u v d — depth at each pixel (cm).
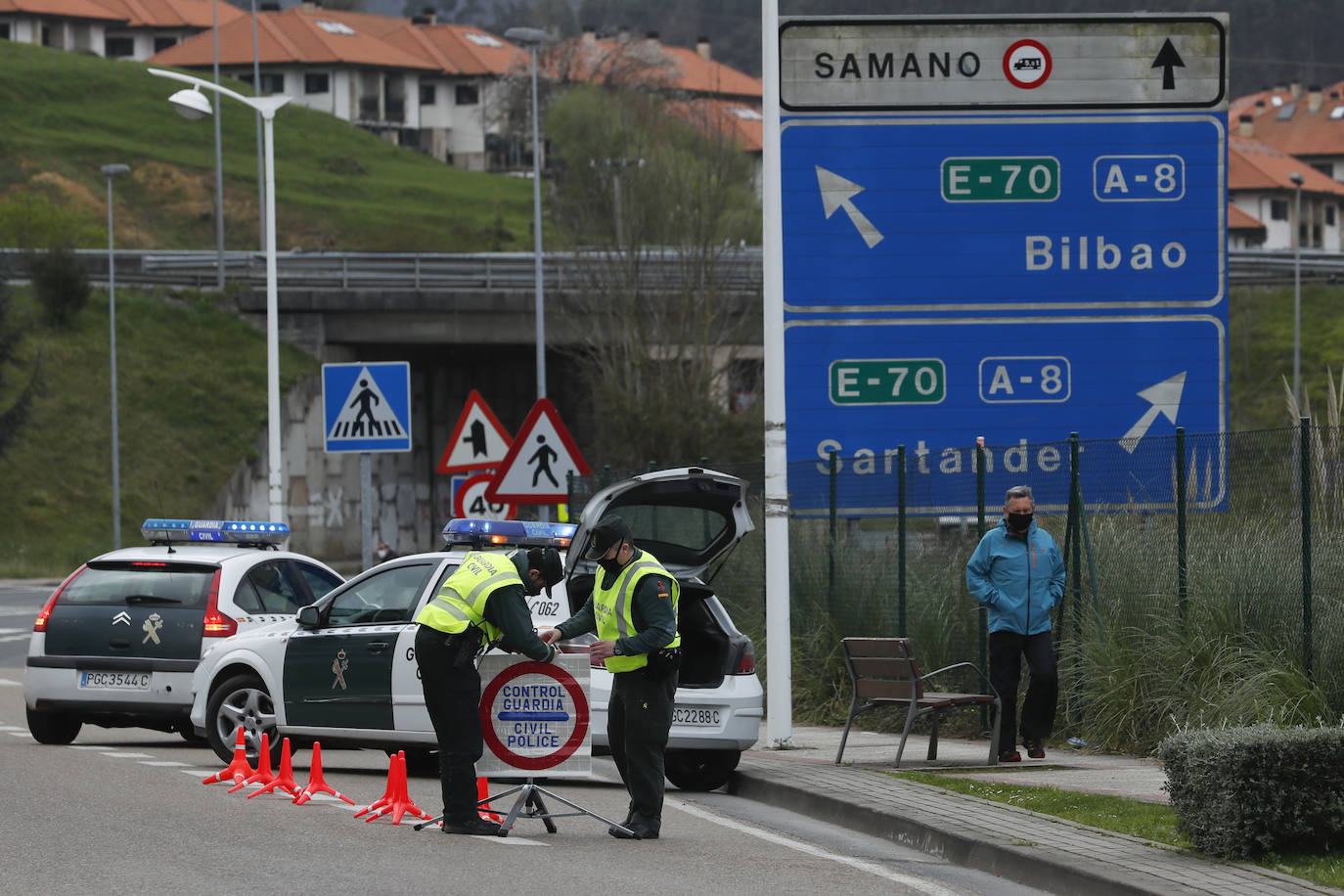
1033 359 7806
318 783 4522
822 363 7781
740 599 7900
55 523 19838
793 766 5094
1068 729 5616
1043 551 5116
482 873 3422
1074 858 3375
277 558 6244
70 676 5888
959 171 7800
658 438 19862
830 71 7781
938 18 7794
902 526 6388
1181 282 7794
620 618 3966
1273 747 3334
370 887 3219
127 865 3416
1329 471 5069
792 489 7431
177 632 5859
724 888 3319
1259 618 5206
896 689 5066
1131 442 5669
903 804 4206
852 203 7788
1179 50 7819
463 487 7600
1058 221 7806
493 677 4069
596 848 3816
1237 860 3344
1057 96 7806
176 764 5372
